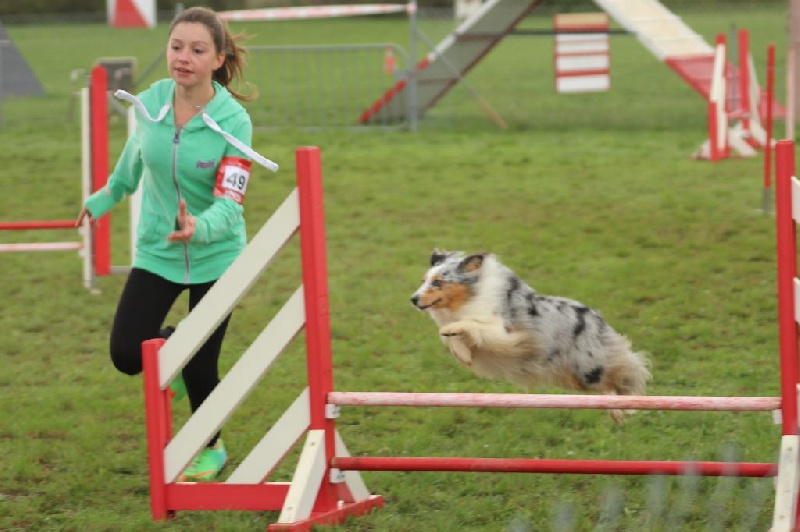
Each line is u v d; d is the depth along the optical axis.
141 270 7.45
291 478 7.94
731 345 11.04
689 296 12.70
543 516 6.96
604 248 15.27
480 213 17.84
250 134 7.29
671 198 18.27
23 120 30.28
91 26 59.56
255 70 42.50
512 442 8.41
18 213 18.61
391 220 17.53
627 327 11.63
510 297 8.57
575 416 8.92
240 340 11.64
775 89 33.22
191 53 7.00
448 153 24.00
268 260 6.70
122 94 7.14
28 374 10.68
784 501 6.24
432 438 8.56
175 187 7.24
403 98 29.94
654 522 6.66
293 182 20.98
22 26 60.44
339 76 40.12
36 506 7.38
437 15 63.72
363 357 10.80
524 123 29.09
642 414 8.98
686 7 59.56
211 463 7.80
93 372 10.66
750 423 8.61
